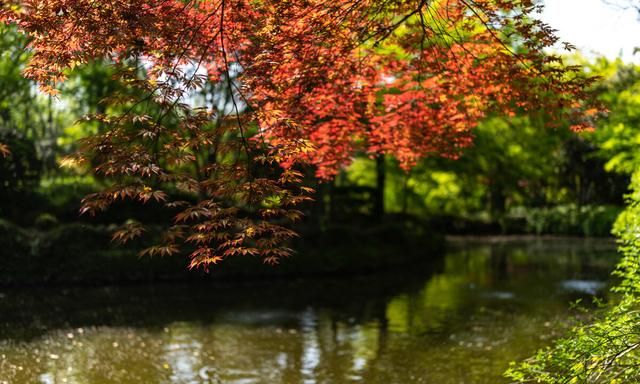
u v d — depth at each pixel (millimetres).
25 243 17156
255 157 4766
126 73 4934
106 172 4383
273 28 5301
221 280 18109
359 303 14344
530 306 13234
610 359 4652
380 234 23812
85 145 4617
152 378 8383
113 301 14633
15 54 18219
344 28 5789
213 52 5707
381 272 20188
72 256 17422
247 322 12188
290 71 5848
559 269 20016
